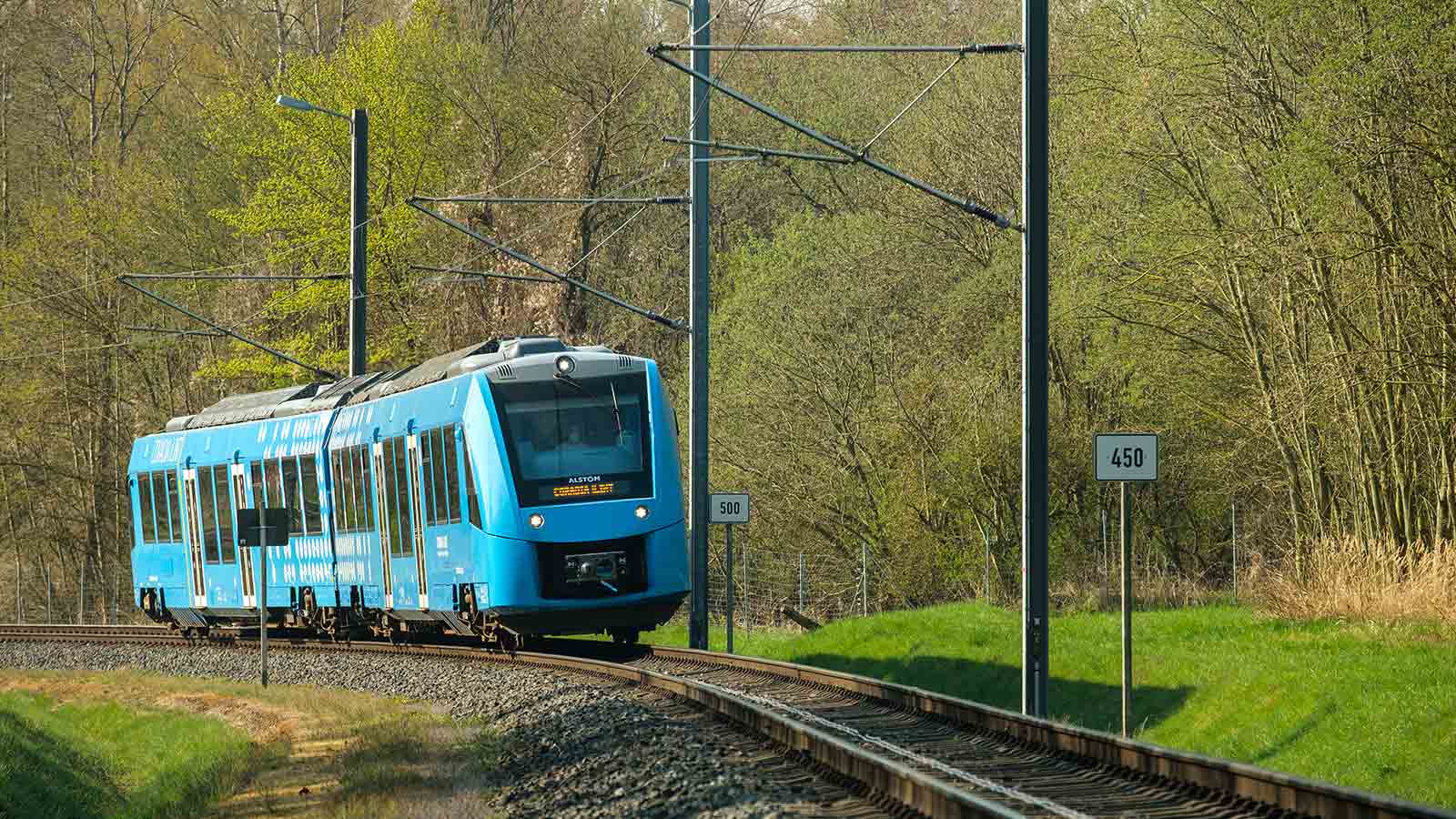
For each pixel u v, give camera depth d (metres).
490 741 31.58
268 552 58.38
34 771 35.19
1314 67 42.81
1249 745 30.89
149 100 115.25
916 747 25.92
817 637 54.22
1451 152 39.47
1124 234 54.06
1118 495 68.50
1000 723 27.30
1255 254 46.91
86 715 47.50
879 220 74.75
